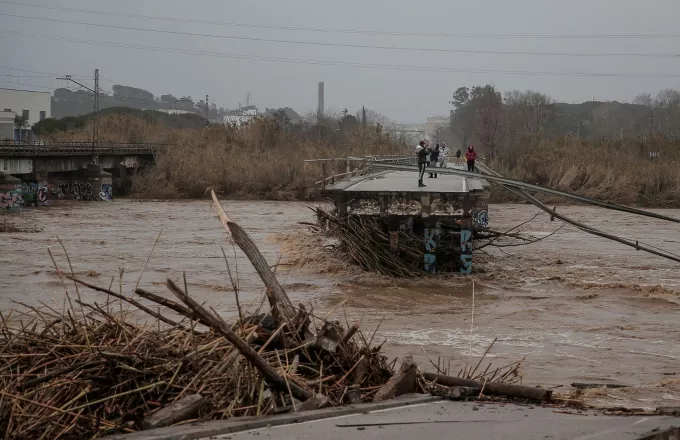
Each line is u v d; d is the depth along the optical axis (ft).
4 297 74.02
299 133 380.37
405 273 93.45
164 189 237.86
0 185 176.96
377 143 272.92
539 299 82.33
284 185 239.30
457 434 24.66
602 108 570.87
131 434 24.13
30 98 438.40
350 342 33.81
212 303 73.41
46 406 26.04
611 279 96.12
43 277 88.58
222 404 27.94
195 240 130.11
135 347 29.66
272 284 34.32
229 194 240.32
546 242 135.74
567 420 27.30
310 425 25.94
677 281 96.12
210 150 259.39
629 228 165.27
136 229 147.02
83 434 25.98
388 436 24.26
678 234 154.40
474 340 61.67
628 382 49.26
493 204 229.04
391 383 31.83
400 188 102.37
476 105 463.83
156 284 85.66
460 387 32.76
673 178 228.02
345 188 102.06
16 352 29.76
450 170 108.78
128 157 247.91
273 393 29.07
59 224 153.69
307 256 101.65
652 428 25.88
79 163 223.30
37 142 246.27
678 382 48.62
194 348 29.22
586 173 234.38
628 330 67.36
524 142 295.07
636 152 269.44
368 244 95.35
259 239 131.85
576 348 59.72
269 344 31.99
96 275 91.09
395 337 61.62
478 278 93.30
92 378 27.78
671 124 523.70
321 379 30.60
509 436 24.48
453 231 104.47
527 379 49.49
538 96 428.56
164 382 27.81
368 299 79.66
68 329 31.58
